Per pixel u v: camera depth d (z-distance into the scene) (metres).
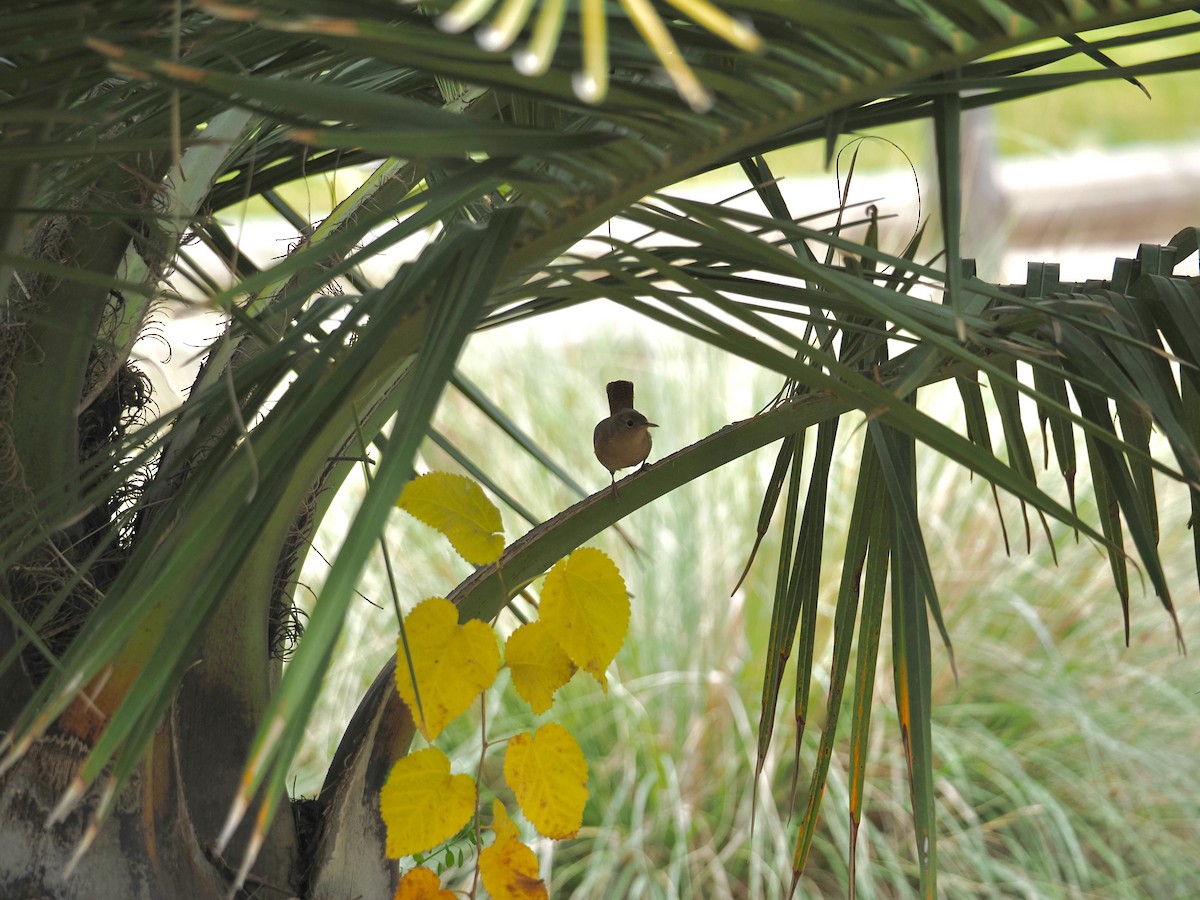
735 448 2.81
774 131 2.45
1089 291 2.70
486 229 2.50
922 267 2.51
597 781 4.21
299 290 2.55
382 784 2.85
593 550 2.76
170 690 2.39
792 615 2.81
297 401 2.50
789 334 2.49
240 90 2.34
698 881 3.90
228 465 2.49
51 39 2.44
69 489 2.71
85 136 2.61
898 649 2.69
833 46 2.41
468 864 3.73
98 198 2.67
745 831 4.04
